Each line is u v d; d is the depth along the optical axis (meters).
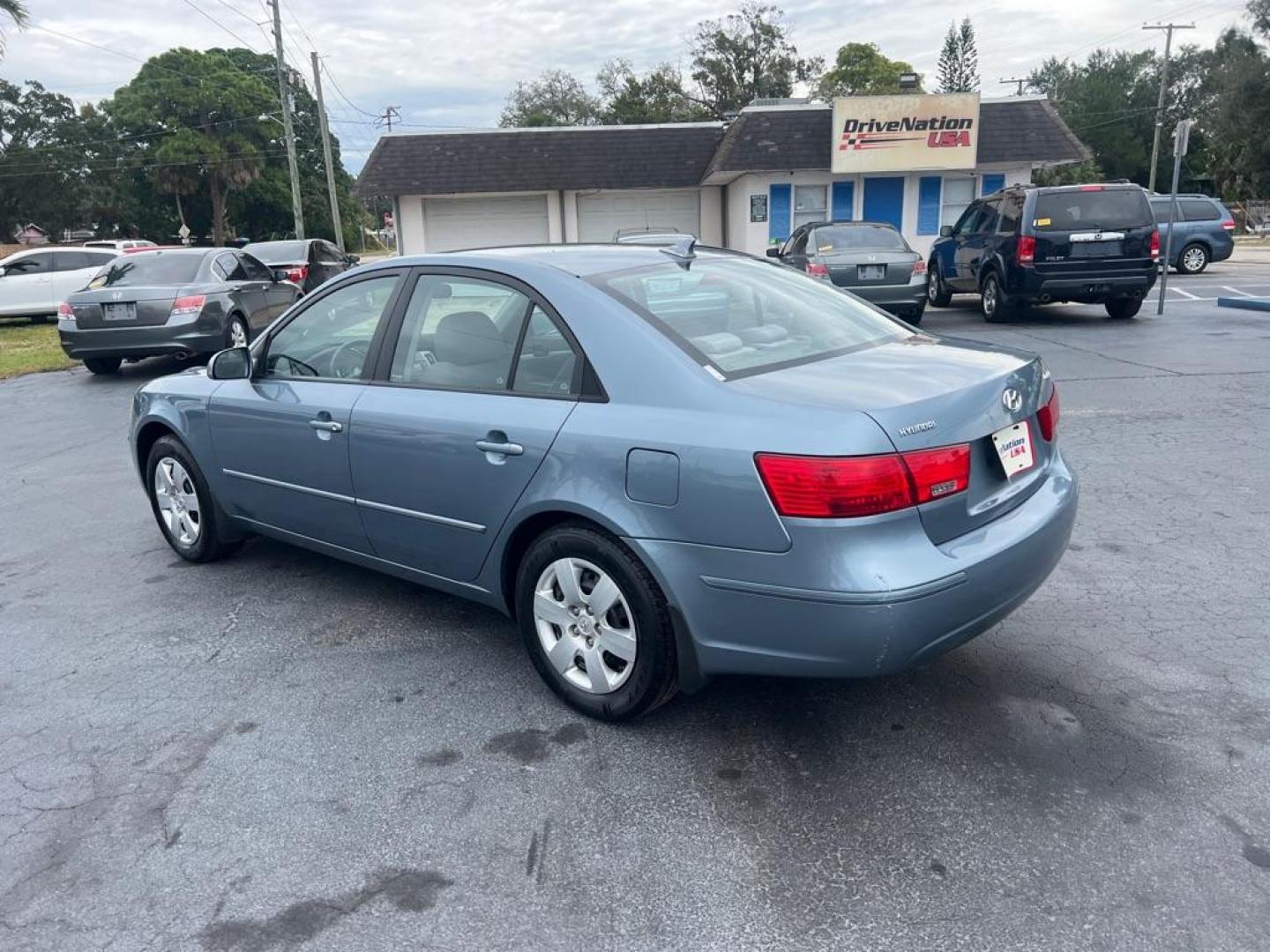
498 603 3.65
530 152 25.45
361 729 3.41
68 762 3.25
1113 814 2.78
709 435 2.87
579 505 3.14
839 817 2.82
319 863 2.70
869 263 12.81
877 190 23.41
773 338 3.40
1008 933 2.34
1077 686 3.50
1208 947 2.28
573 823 2.84
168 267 12.12
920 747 3.16
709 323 3.37
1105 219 12.68
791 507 2.72
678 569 2.95
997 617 3.03
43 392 11.35
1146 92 70.25
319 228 73.94
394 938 2.40
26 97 55.09
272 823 2.88
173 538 5.21
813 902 2.48
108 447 8.25
